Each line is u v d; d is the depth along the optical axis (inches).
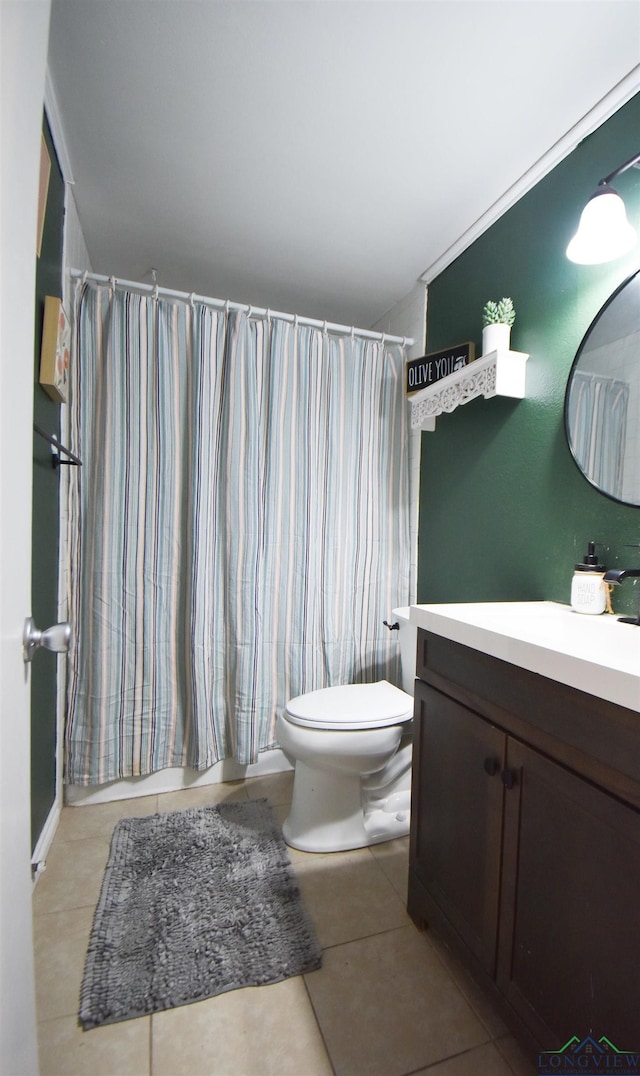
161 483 66.6
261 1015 36.4
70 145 51.9
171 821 60.9
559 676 26.9
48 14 24.7
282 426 73.1
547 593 52.4
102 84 44.5
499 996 33.3
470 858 37.0
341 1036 35.1
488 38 39.5
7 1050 19.6
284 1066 33.1
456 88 44.2
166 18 38.6
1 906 19.4
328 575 76.7
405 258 72.5
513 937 32.2
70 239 59.8
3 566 20.2
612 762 25.3
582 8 37.0
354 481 78.1
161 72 43.3
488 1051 34.2
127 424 64.6
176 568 68.2
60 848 55.5
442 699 41.2
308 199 60.1
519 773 31.8
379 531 80.0
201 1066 33.0
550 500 52.1
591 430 46.5
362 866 53.7
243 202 60.9
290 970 39.9
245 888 49.2
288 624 74.9
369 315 92.4
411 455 82.5
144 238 68.6
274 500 73.1
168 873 51.1
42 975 39.2
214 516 69.6
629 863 24.1
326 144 51.2
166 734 68.5
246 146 51.7
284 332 73.0
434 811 42.2
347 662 78.4
